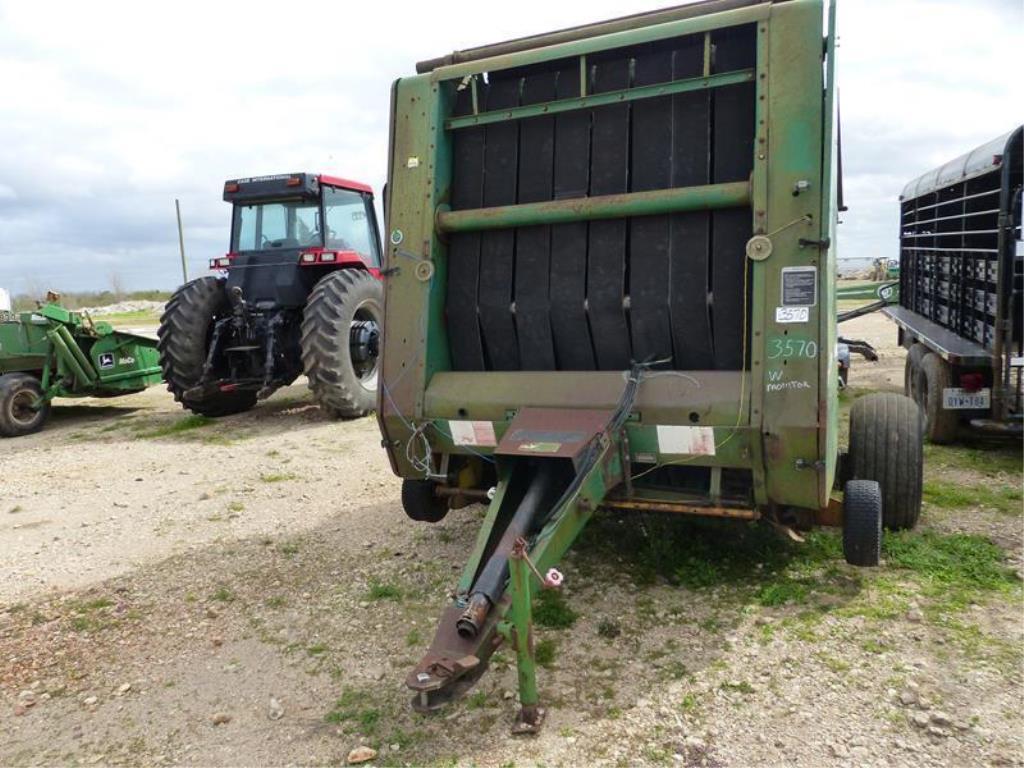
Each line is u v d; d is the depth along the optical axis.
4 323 9.01
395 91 3.84
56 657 3.39
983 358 5.80
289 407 9.76
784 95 3.08
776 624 3.33
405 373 3.77
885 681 2.87
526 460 3.56
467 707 2.84
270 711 2.90
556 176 3.71
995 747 2.47
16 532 5.11
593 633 3.34
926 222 8.04
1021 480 5.36
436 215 3.77
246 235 9.26
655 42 3.48
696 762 2.48
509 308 3.79
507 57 3.60
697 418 3.20
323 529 4.91
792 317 3.06
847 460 4.15
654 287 3.53
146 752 2.70
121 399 11.40
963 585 3.63
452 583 3.96
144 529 5.08
